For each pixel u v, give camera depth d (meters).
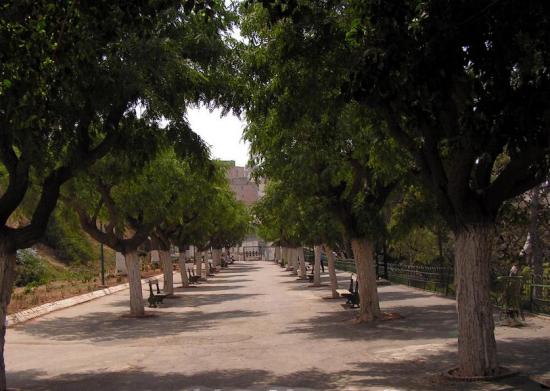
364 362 11.78
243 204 62.56
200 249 51.03
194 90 12.76
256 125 16.88
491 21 6.91
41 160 10.24
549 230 25.08
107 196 21.91
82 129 11.02
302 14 8.38
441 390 8.85
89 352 14.81
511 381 9.12
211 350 14.31
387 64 7.17
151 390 9.95
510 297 15.12
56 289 32.72
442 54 6.92
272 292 34.91
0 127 9.85
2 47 8.08
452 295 24.23
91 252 56.16
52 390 10.25
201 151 13.09
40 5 8.23
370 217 17.09
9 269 10.09
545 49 7.26
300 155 16.06
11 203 10.15
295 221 24.47
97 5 8.10
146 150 12.29
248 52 13.02
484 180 9.64
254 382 10.33
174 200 24.34
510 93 7.26
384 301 23.77
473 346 9.44
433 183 9.89
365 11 8.49
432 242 37.06
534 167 9.14
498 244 26.42
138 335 17.95
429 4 6.93
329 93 11.61
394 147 12.89
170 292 34.00
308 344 14.52
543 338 12.93
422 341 13.86
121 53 10.88
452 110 9.34
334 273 28.53
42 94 9.03
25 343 16.70
